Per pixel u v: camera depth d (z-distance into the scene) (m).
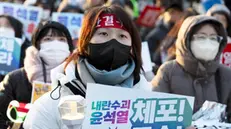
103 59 6.17
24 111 7.79
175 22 14.52
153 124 6.06
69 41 9.84
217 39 8.64
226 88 8.66
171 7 14.69
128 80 6.26
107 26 6.19
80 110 5.70
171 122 6.12
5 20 12.62
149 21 16.38
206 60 8.59
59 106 5.70
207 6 17.50
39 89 8.84
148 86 6.44
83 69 6.12
